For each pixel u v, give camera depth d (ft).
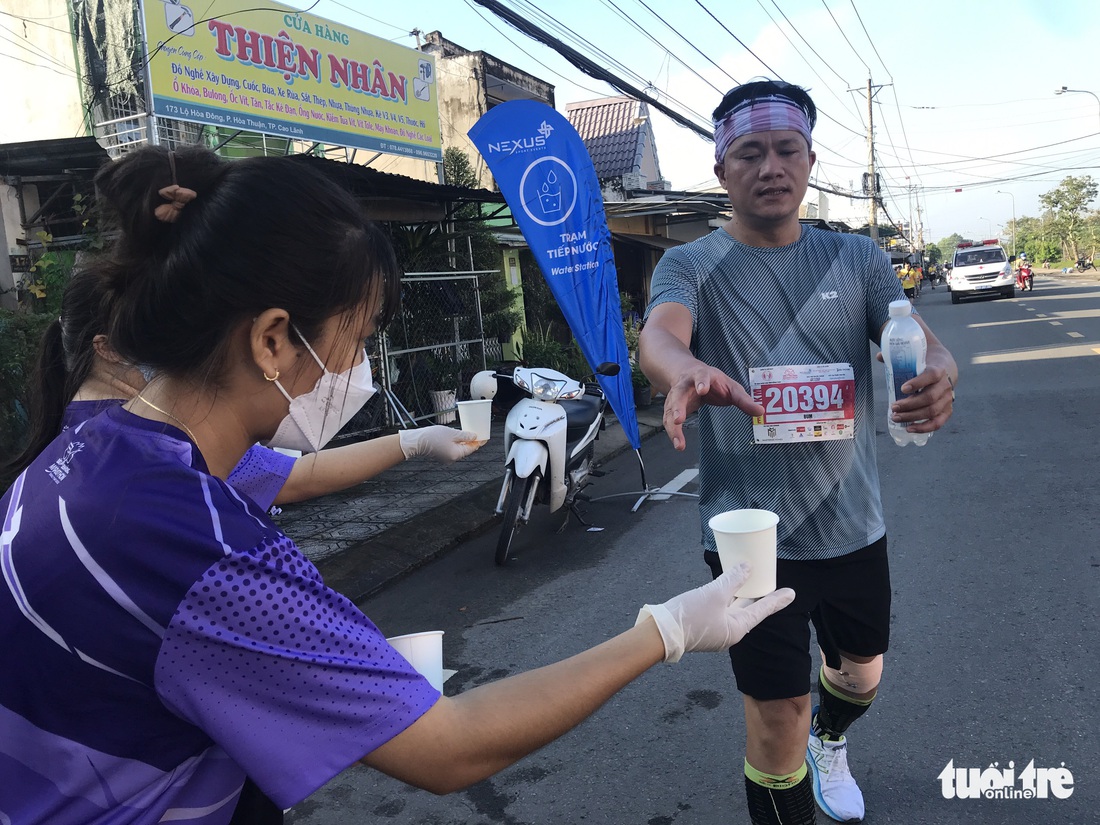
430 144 32.45
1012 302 86.53
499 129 21.80
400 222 29.17
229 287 2.87
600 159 64.28
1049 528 15.79
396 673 2.93
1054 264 255.91
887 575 6.96
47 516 2.79
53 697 2.75
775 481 6.62
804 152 6.53
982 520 16.67
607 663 3.31
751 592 3.96
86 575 2.69
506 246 41.60
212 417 3.12
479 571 16.53
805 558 6.57
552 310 46.21
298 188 2.97
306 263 2.92
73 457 2.95
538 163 21.80
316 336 3.09
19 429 14.74
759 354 6.64
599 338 21.47
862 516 6.71
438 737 2.89
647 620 3.51
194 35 22.36
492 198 29.68
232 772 3.06
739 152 6.52
